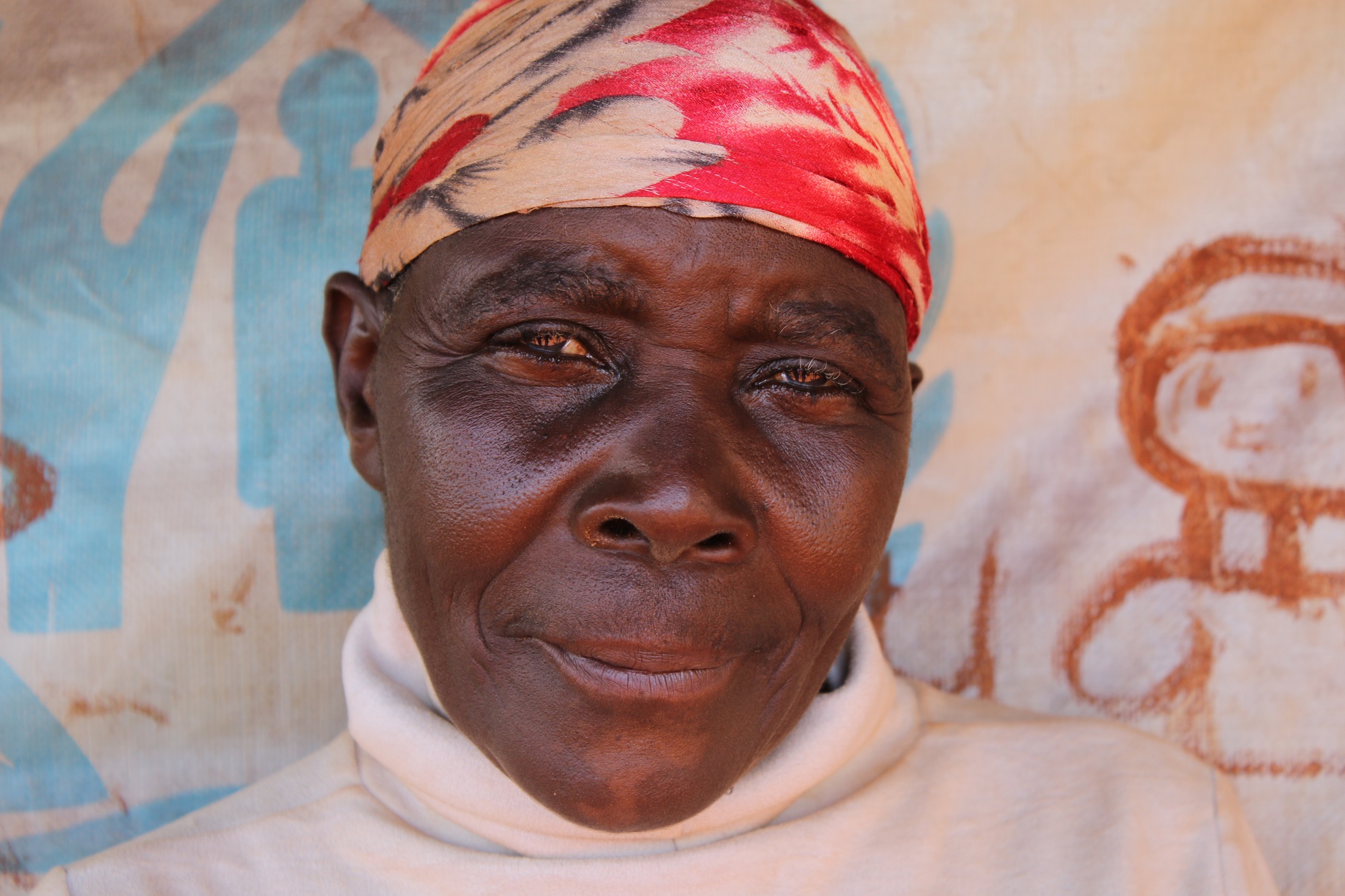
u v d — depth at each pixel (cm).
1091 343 167
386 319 108
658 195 92
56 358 160
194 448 163
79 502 160
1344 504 166
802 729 113
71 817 159
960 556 168
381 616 120
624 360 95
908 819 116
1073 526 168
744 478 95
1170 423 167
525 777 96
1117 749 126
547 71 97
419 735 110
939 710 134
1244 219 165
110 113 161
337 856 110
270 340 164
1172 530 167
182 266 162
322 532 165
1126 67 165
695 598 91
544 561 93
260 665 163
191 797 162
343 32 164
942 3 165
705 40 96
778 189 94
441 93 105
